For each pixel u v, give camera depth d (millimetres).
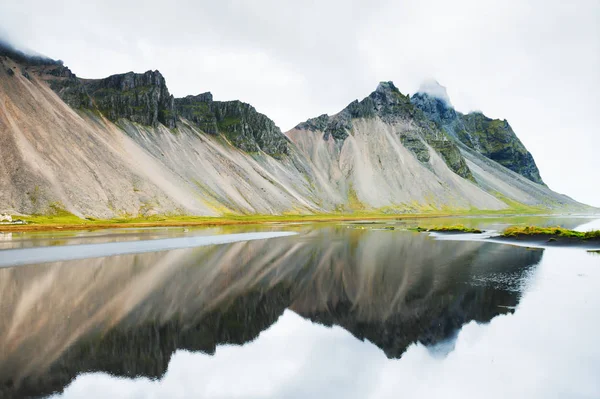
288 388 15672
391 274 37500
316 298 29234
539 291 29734
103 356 18172
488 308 25656
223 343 20203
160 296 29000
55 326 21984
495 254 49344
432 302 27375
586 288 30719
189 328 22328
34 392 14805
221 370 17109
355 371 17094
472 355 18516
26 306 25531
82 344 19516
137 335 20984
